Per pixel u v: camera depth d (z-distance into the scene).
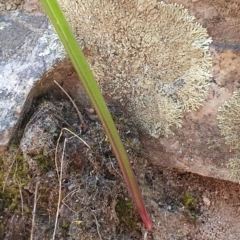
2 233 0.14
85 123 0.14
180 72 0.14
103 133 0.14
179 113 0.14
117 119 0.14
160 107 0.14
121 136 0.14
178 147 0.14
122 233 0.14
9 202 0.14
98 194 0.14
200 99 0.14
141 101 0.14
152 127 0.14
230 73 0.14
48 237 0.14
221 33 0.13
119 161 0.12
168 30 0.14
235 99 0.14
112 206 0.14
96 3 0.14
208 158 0.14
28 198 0.14
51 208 0.14
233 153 0.14
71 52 0.10
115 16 0.14
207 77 0.14
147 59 0.14
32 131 0.14
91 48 0.14
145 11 0.14
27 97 0.14
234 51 0.13
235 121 0.14
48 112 0.14
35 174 0.14
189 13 0.13
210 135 0.14
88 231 0.13
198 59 0.14
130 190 0.13
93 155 0.14
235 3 0.13
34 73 0.14
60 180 0.13
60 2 0.14
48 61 0.14
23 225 0.14
